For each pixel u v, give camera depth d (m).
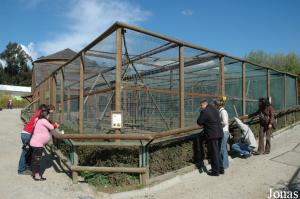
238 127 9.20
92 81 10.62
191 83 10.66
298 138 11.23
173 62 9.01
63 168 7.25
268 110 8.62
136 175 5.89
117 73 6.02
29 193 5.65
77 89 12.47
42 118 6.59
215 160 6.68
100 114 7.44
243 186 6.07
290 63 29.56
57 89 13.01
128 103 6.97
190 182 6.27
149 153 6.23
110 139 6.02
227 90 10.55
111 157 6.10
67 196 5.46
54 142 9.10
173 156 6.74
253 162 7.83
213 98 8.67
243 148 8.23
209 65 9.54
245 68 10.96
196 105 8.68
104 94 7.28
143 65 8.69
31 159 6.69
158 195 5.55
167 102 7.75
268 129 8.72
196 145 7.47
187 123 8.37
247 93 11.17
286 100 14.12
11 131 14.53
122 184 5.78
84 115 8.89
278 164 7.61
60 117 12.03
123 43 6.80
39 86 19.48
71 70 11.14
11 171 7.22
